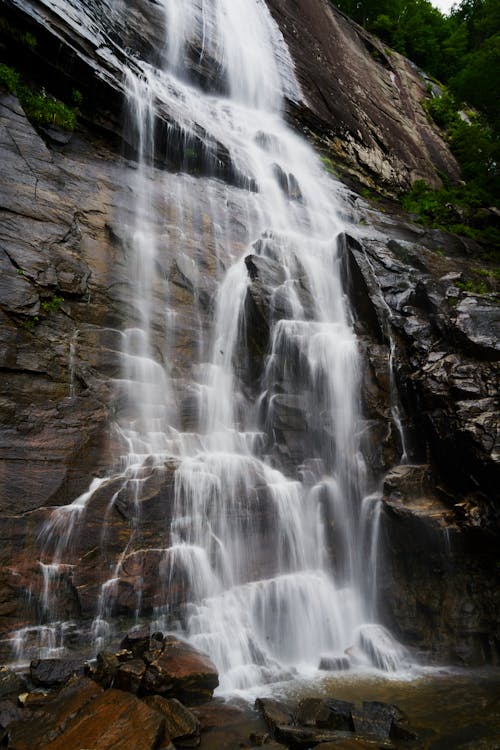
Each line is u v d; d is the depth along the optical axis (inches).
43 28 485.7
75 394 350.6
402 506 363.9
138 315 425.1
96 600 282.0
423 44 1562.5
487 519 335.9
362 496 395.2
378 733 227.3
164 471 327.0
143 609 291.4
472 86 1047.6
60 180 442.6
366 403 427.2
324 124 936.3
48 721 212.8
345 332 473.4
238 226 557.6
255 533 345.1
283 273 494.6
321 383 428.8
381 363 444.1
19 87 477.4
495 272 649.0
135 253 451.8
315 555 367.2
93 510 299.6
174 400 402.3
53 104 494.3
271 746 211.3
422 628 340.8
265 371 444.1
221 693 266.8
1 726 212.2
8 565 272.5
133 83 577.9
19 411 315.6
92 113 536.7
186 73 786.8
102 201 466.9
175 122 588.7
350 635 350.3
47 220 406.0
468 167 1114.1
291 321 449.7
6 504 283.4
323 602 350.0
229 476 350.9
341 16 1317.7
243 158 666.8
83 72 517.0
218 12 869.8
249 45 900.0
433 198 922.7
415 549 355.3
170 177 557.3
